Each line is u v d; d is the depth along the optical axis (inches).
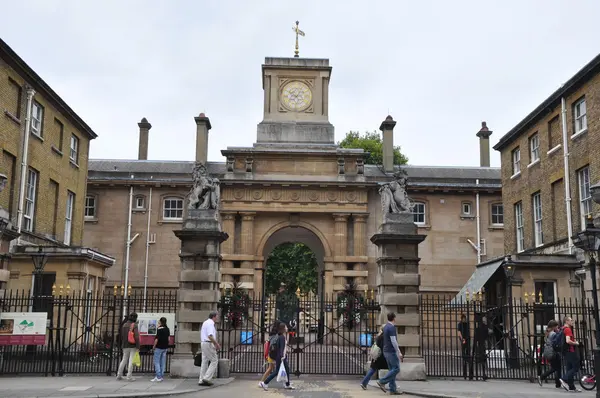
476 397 586.6
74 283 1050.1
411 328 732.7
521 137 1295.5
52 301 746.8
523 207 1274.6
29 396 549.3
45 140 1201.4
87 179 1541.6
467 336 758.5
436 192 1675.7
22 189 1085.1
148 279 1622.8
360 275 1519.4
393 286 742.5
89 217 1648.6
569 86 1050.7
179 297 737.6
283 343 647.8
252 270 1513.3
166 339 686.5
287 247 2522.1
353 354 987.3
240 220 1546.5
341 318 1413.6
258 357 991.0
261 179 1540.4
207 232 743.7
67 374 733.3
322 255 1702.8
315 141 1608.0
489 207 1672.0
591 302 805.2
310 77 1654.8
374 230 1562.5
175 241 1644.9
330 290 1518.2
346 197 1556.3
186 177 1683.1
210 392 609.0
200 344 725.3
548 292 1027.9
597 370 559.5
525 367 828.0
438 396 594.6
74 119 1339.8
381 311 747.4
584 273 966.4
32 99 1136.2
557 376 676.1
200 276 740.0
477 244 1640.0
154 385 644.1
